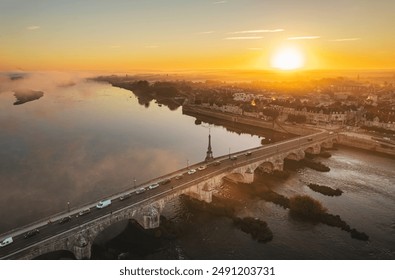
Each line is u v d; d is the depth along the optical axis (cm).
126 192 17838
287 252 15188
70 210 15888
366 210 19475
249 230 16775
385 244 16000
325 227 17388
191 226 17262
